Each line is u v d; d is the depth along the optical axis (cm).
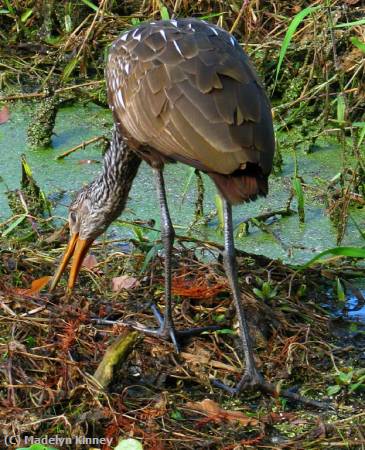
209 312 1070
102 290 1120
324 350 1027
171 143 916
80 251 1093
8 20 1755
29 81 1666
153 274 1130
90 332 1023
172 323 1027
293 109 1526
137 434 881
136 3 1708
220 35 977
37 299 1065
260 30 1595
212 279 1115
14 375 948
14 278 1133
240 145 873
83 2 1702
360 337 1066
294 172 1395
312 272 1173
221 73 910
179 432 891
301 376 997
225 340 1039
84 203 1094
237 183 877
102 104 1602
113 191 1076
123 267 1165
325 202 1323
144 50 967
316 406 948
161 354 1006
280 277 1159
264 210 1328
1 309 1052
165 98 919
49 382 941
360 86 1470
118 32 1669
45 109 1485
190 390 968
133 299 1101
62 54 1655
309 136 1465
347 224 1291
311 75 1498
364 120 1466
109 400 909
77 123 1557
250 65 959
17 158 1459
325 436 891
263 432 896
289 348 1007
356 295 1139
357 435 894
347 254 1029
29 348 991
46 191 1372
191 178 1344
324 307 1123
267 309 1062
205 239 1256
